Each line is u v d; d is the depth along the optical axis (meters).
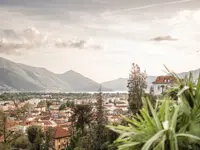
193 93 3.00
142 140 2.83
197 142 2.62
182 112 2.84
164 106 2.92
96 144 21.16
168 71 3.40
